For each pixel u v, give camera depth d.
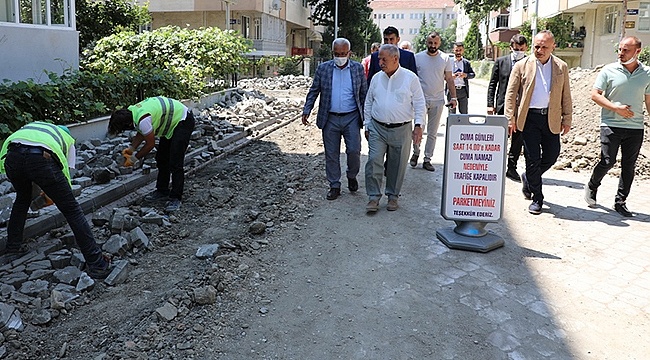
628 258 5.29
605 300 4.47
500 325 4.10
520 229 6.09
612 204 6.98
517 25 42.84
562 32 32.22
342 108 6.94
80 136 9.20
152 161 8.07
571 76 14.61
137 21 21.06
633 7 26.62
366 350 3.80
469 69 10.69
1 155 4.82
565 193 7.44
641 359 3.70
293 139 11.77
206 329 4.04
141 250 5.40
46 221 5.70
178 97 12.84
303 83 24.73
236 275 4.85
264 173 8.57
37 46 10.79
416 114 6.35
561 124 6.56
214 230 6.04
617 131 6.38
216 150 9.59
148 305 4.40
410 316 4.22
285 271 5.00
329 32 51.09
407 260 5.24
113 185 6.98
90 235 4.84
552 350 3.80
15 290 4.48
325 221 6.29
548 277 4.89
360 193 7.40
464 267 5.09
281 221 6.28
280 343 3.89
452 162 5.57
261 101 16.34
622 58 6.25
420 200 7.14
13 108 7.77
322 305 4.39
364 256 5.33
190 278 4.84
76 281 4.71
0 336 3.83
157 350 3.80
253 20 38.53
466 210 5.59
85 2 19.48
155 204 6.90
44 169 4.63
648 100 6.27
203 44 15.88
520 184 8.00
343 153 10.21
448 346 3.84
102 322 4.18
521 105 6.48
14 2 10.28
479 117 5.49
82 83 9.79
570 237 5.85
